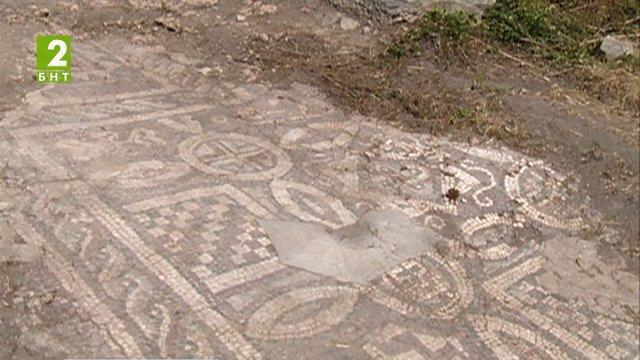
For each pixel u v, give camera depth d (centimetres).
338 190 341
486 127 421
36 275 259
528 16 560
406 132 405
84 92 393
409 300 280
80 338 236
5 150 328
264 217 311
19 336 233
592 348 278
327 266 289
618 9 630
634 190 385
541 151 409
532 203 361
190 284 266
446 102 444
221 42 482
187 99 405
